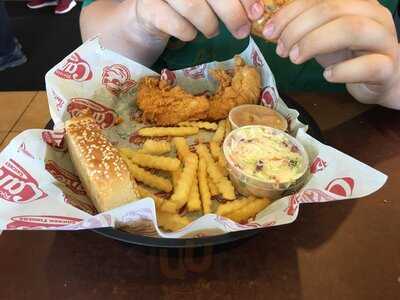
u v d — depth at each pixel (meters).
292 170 0.25
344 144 0.29
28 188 0.22
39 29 0.90
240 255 0.21
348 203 0.25
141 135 0.31
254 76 0.33
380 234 0.23
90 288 0.20
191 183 0.26
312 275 0.21
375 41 0.24
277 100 0.32
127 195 0.23
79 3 1.00
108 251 0.21
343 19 0.24
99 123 0.31
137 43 0.35
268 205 0.25
